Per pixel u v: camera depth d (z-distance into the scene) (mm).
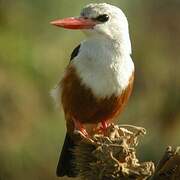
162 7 18266
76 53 10773
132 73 10727
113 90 10547
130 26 17156
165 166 8062
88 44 10594
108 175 8375
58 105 10867
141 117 16422
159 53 17297
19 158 13156
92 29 10469
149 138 16047
